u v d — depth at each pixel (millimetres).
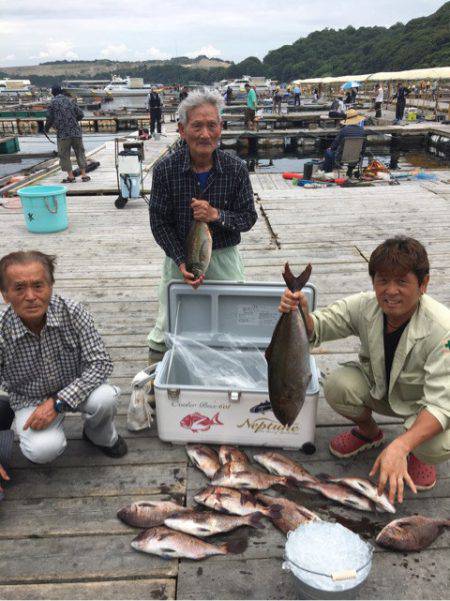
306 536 1747
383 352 2107
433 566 1888
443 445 2023
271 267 5285
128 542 2027
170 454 2533
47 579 1868
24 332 2115
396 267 1813
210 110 2254
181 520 2047
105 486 2320
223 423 2475
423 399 1951
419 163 16078
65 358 2264
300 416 2406
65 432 2705
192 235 2373
